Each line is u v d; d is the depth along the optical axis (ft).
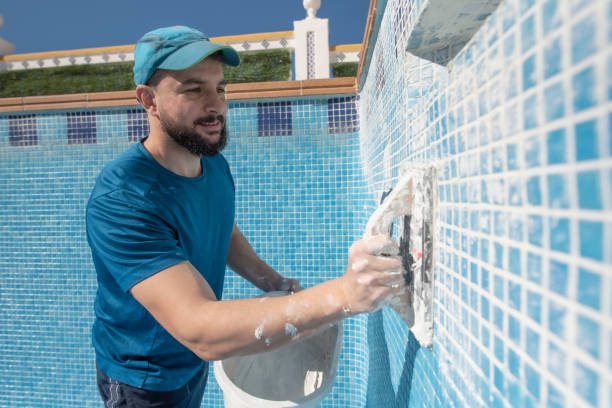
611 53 0.68
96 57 10.98
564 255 0.86
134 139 8.28
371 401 5.90
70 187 8.54
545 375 0.96
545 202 0.95
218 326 2.34
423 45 2.05
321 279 7.89
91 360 8.56
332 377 3.56
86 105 8.20
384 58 3.85
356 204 7.73
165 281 2.69
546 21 0.92
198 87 3.46
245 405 3.25
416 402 2.60
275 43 10.30
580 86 0.79
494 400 1.29
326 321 2.25
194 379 4.45
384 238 2.12
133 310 3.70
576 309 0.82
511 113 1.13
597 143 0.73
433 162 2.06
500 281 1.23
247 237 8.05
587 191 0.77
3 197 8.79
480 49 1.39
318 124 7.81
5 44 11.62
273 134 7.93
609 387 0.72
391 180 3.67
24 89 11.27
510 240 1.15
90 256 8.50
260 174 7.98
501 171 1.21
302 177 7.89
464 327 1.60
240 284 8.04
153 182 3.38
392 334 3.80
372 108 5.28
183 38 3.40
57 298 8.62
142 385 3.88
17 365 8.78
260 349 2.37
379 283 2.10
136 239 2.98
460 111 1.62
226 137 3.97
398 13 2.87
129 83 11.03
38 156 8.63
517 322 1.12
